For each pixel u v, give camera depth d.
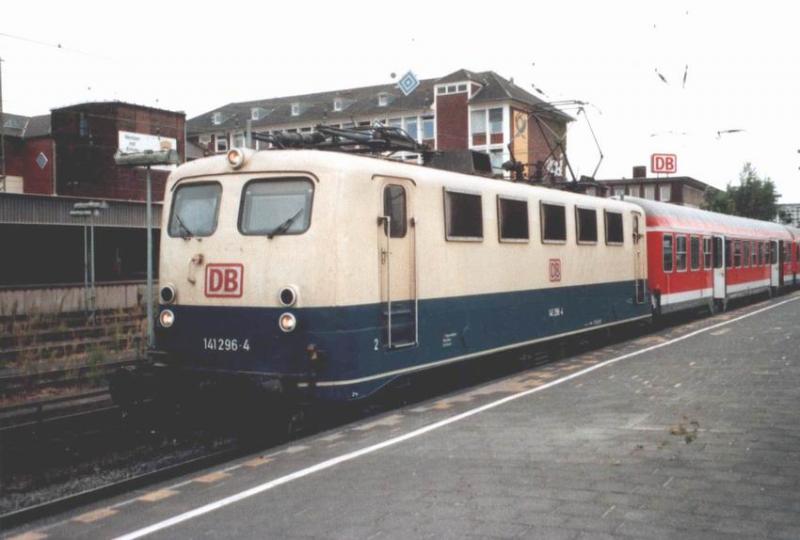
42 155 47.97
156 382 9.55
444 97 55.47
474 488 6.34
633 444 7.55
